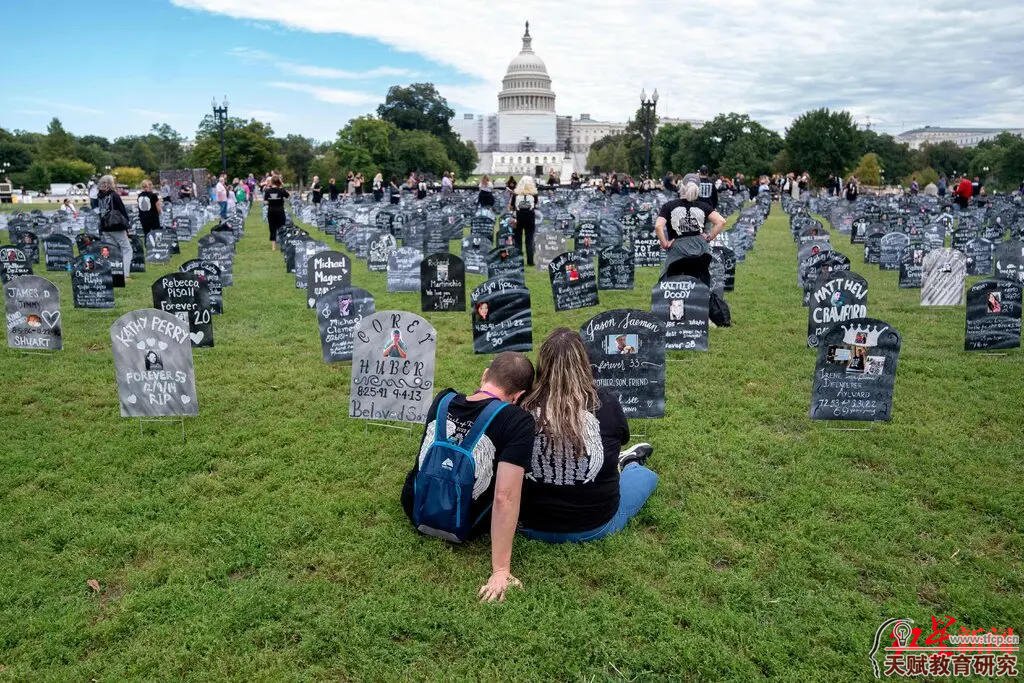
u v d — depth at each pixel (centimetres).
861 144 7606
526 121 14375
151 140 15650
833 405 558
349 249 1667
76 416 607
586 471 388
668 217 827
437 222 1633
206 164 7738
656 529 434
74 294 996
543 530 402
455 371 728
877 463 523
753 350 807
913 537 421
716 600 367
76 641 333
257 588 370
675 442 554
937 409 624
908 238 1388
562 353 389
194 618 347
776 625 347
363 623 344
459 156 11631
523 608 353
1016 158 8038
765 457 532
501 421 377
